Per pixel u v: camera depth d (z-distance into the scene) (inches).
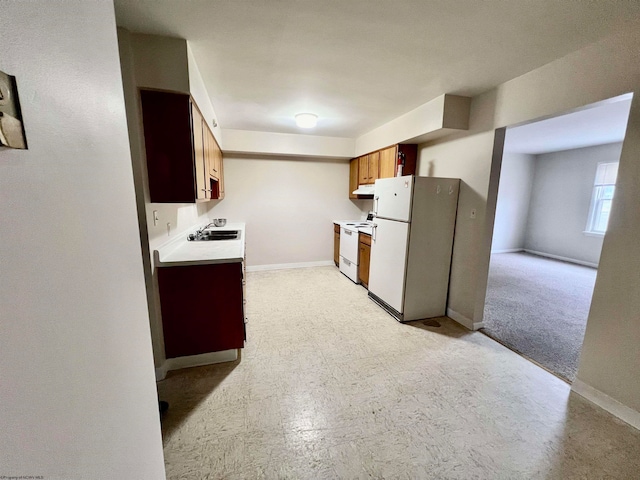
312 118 126.3
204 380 75.7
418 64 79.4
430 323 112.6
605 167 201.2
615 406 64.5
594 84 67.1
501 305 131.1
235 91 99.9
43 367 17.7
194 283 78.0
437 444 56.6
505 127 93.6
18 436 15.7
